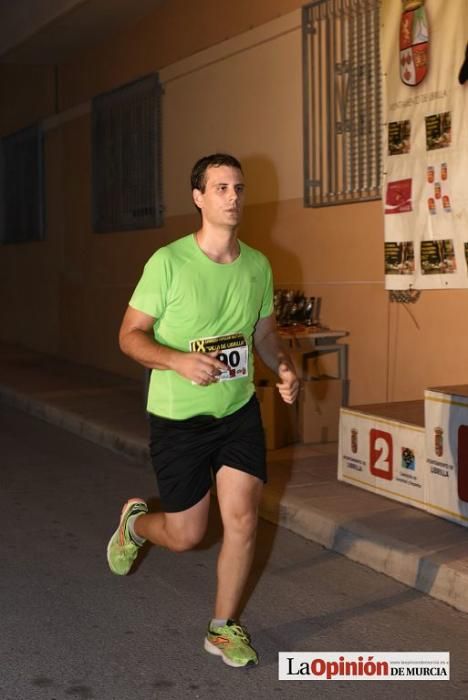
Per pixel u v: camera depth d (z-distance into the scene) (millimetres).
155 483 9422
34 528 7809
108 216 16547
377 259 10156
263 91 12023
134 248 15742
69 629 5570
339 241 10695
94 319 17250
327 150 10812
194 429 4973
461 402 6887
